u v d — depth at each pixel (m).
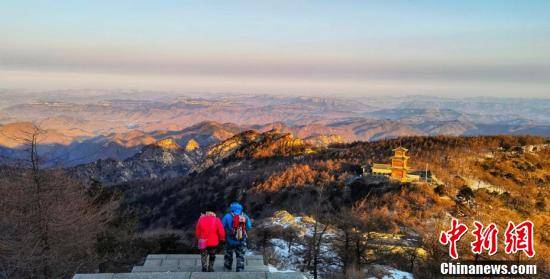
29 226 16.89
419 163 78.06
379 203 56.06
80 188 22.50
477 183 71.06
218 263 14.89
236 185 90.75
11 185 16.31
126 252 25.48
